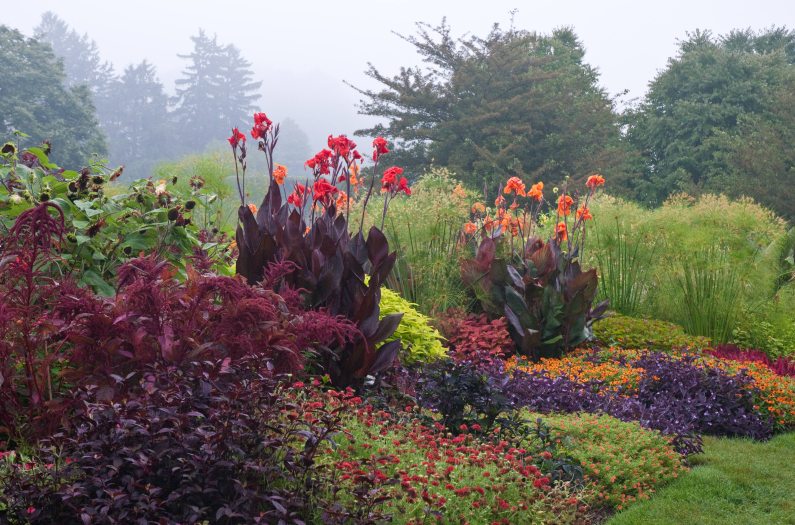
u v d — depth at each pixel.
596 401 6.30
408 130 33.91
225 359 3.44
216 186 9.12
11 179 5.12
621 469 5.03
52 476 2.93
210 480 2.96
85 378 3.72
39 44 50.97
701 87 36.22
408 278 8.95
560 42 40.66
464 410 5.35
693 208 11.37
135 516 2.77
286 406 3.46
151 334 3.92
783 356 9.58
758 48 43.47
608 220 10.92
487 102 33.56
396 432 4.59
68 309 3.87
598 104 34.12
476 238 10.26
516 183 9.53
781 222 11.91
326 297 5.63
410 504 3.62
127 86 111.00
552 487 4.50
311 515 3.29
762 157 29.97
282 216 6.00
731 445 6.33
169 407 3.06
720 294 10.10
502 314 8.80
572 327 8.55
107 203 5.35
